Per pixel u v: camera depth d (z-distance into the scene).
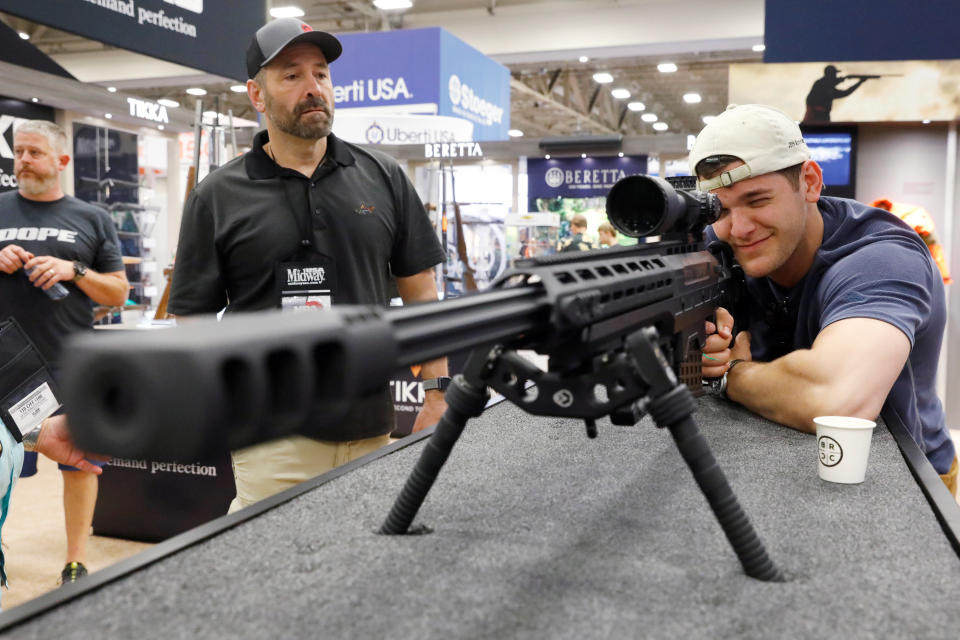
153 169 6.51
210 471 3.01
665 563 0.77
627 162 5.90
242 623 0.63
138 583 0.71
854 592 0.71
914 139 4.16
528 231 6.14
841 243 1.52
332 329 0.45
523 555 0.79
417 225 2.01
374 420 1.79
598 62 11.88
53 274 2.79
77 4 2.83
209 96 12.30
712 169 1.37
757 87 4.07
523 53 9.73
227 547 0.80
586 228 5.98
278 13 9.55
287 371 0.42
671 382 0.75
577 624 0.64
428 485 0.83
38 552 2.96
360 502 0.95
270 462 1.75
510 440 1.28
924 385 1.58
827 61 4.12
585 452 1.20
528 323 0.69
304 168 1.83
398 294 2.12
